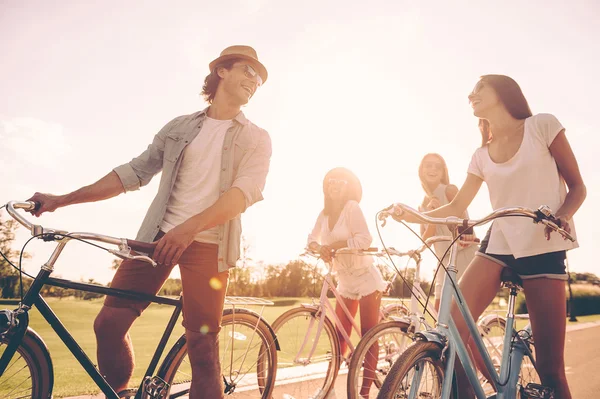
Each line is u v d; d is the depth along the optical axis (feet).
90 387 10.30
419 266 10.97
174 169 7.57
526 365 8.39
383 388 5.73
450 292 7.02
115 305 7.37
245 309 9.05
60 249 6.05
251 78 7.87
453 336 6.92
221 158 7.54
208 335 7.14
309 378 11.51
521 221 7.72
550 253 7.47
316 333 11.25
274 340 9.37
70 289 6.57
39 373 6.18
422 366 6.34
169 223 7.59
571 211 6.97
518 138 8.04
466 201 8.95
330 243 12.67
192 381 7.07
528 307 7.79
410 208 7.04
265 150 7.80
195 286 7.12
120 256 5.88
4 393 5.90
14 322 5.71
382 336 10.84
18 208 6.49
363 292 11.91
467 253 12.54
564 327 7.50
